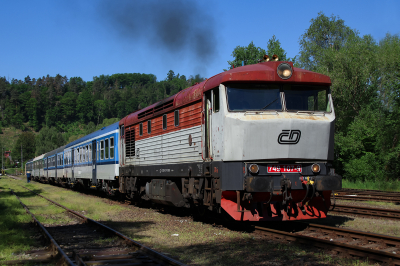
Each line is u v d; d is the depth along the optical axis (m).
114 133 17.89
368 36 29.89
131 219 12.23
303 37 38.72
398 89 24.81
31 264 6.77
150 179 14.49
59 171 33.75
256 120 8.48
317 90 9.24
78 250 7.80
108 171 18.81
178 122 11.44
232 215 8.79
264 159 8.52
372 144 26.73
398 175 25.98
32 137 148.38
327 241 6.98
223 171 8.81
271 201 8.88
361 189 22.33
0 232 9.79
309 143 8.70
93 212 14.37
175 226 10.39
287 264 6.27
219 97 9.04
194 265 6.39
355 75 28.38
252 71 8.85
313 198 9.20
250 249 7.29
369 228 9.12
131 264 6.47
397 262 5.77
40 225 10.66
